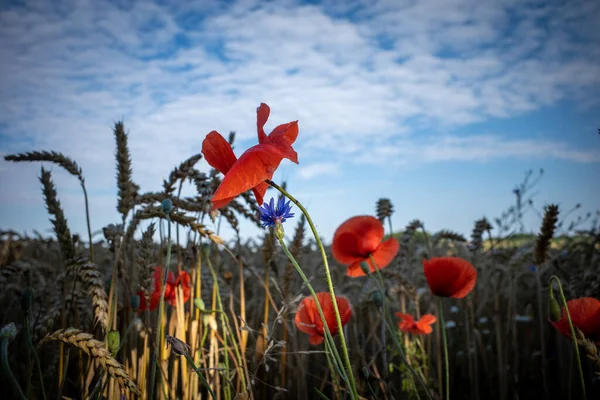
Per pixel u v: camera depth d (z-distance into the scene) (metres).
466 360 0.85
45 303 0.63
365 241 0.50
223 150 0.30
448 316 0.95
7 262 0.81
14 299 0.72
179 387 0.52
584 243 1.00
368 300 0.67
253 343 0.64
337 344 0.67
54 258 0.91
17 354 0.62
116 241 0.47
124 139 0.48
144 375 0.44
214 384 0.48
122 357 0.48
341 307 0.42
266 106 0.30
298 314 0.45
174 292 0.50
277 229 0.29
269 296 0.57
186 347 0.35
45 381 0.52
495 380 0.81
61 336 0.31
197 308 0.49
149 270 0.43
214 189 0.52
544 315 0.85
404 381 0.58
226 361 0.45
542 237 0.60
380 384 0.49
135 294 0.48
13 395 0.57
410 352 0.59
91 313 0.52
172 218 0.46
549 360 0.81
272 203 0.29
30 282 0.66
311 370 0.74
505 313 0.87
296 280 0.74
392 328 0.48
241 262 0.55
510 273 0.81
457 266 0.48
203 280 0.61
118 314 0.52
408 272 0.77
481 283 0.94
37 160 0.46
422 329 0.55
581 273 0.73
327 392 0.69
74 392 0.50
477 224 0.78
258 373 0.56
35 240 0.94
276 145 0.28
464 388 0.80
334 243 0.51
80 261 0.42
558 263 0.88
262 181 0.26
